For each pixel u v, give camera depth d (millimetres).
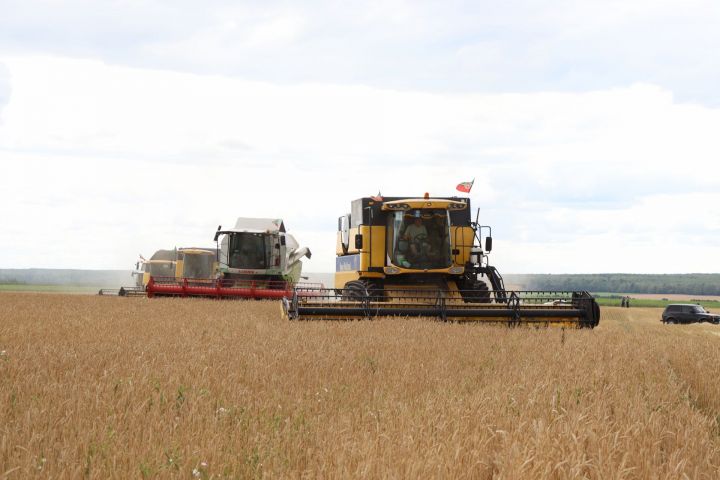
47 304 34156
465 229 27625
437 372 12336
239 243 45719
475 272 27781
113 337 17656
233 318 24969
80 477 5973
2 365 11773
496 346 16672
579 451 6395
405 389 10633
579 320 23734
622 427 7484
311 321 22562
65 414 8172
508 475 5840
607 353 16156
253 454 6645
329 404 9289
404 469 6020
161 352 14289
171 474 6031
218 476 6082
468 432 7418
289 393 10234
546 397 9391
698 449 7086
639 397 9633
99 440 7000
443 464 6113
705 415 9891
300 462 6648
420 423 7520
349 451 6535
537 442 6605
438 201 26500
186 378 10766
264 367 12242
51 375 10906
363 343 16594
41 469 6020
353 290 26594
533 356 15016
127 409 8391
